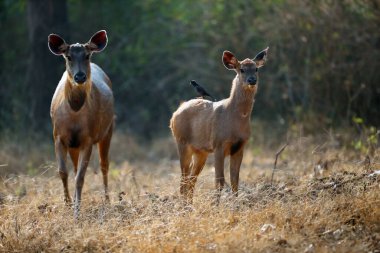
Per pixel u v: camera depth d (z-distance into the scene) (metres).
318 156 27.58
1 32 49.53
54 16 45.19
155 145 42.16
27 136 41.41
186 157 23.23
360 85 35.88
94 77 24.17
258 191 20.25
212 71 44.88
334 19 37.00
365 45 36.12
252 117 42.41
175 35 48.59
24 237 17.64
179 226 17.47
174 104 47.81
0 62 48.84
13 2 49.56
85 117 22.09
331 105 37.19
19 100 46.38
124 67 50.19
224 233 16.86
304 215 17.89
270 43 40.56
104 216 19.25
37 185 24.48
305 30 38.53
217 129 21.56
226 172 28.05
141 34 50.50
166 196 20.56
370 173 20.89
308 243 16.52
